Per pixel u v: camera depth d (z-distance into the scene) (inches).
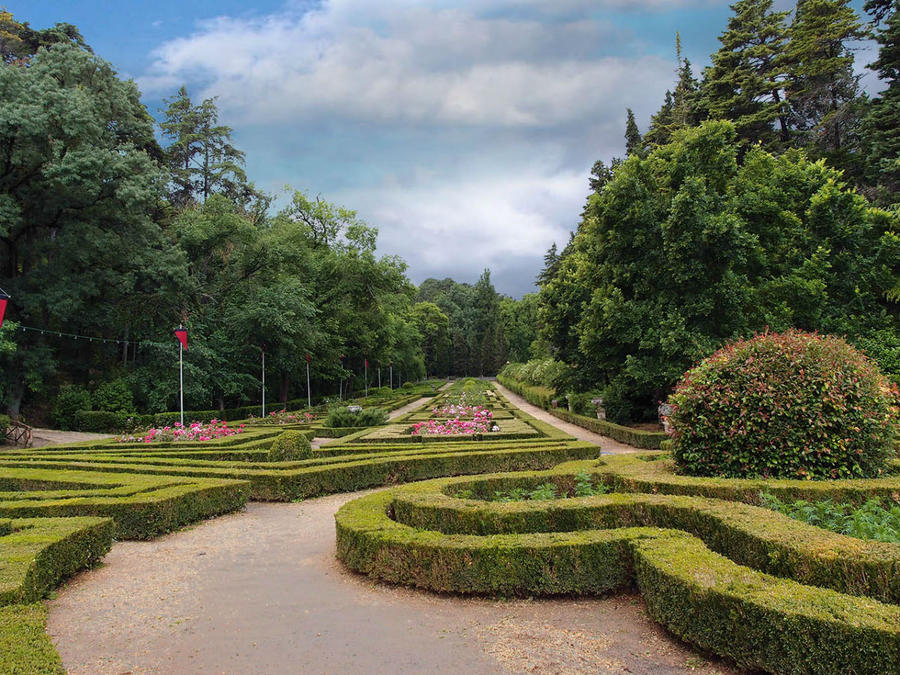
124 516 267.6
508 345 2992.1
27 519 231.3
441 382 3440.0
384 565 194.2
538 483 286.7
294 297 1165.1
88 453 499.2
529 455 462.3
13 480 355.3
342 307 1465.3
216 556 237.6
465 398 1294.3
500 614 166.6
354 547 206.8
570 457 471.8
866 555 142.3
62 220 866.8
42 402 977.5
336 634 154.7
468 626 158.4
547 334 919.0
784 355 257.8
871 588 138.5
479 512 212.8
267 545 255.1
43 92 773.3
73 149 826.8
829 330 624.1
